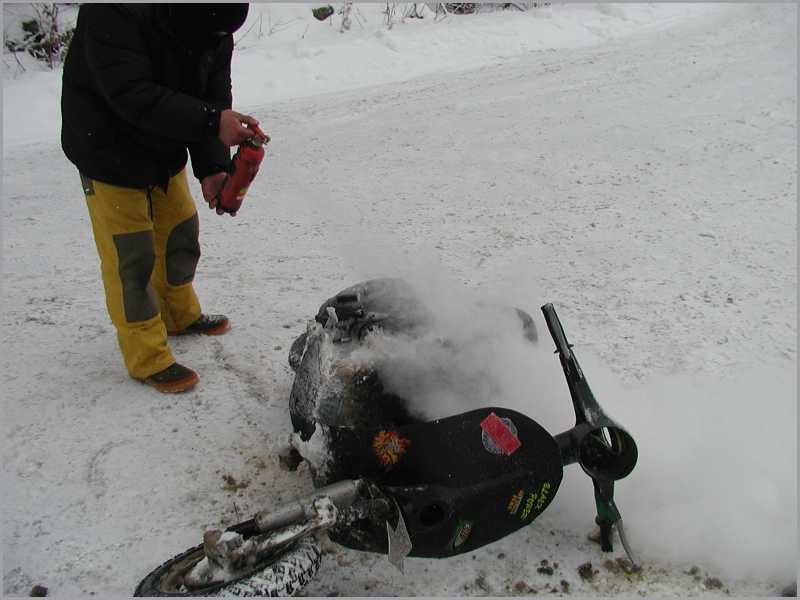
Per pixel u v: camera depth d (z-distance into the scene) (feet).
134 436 11.35
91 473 10.61
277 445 11.07
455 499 7.73
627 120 24.31
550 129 24.21
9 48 36.24
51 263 17.54
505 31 37.86
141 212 11.36
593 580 8.67
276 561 7.63
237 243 18.07
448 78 31.22
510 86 29.22
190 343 13.82
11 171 23.68
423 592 8.61
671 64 29.66
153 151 11.12
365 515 7.77
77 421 11.71
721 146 21.66
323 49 34.76
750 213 17.81
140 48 9.93
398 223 18.45
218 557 7.41
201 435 11.35
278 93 31.40
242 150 10.93
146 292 12.00
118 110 10.09
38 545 9.43
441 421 8.13
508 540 9.22
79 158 10.79
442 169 21.83
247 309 14.99
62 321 14.84
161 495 10.20
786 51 29.17
